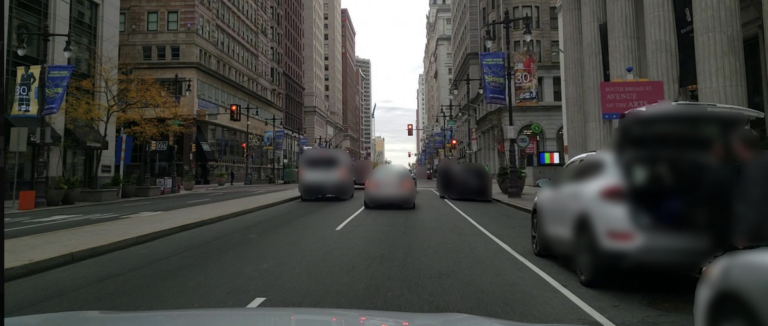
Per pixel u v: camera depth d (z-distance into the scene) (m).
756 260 3.13
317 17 123.19
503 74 22.39
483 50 55.09
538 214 8.30
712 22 13.89
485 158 57.66
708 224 5.18
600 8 21.12
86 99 27.77
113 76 30.16
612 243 5.45
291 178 63.78
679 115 5.57
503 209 17.83
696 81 15.37
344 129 164.62
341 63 163.50
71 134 29.75
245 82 64.12
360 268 7.42
